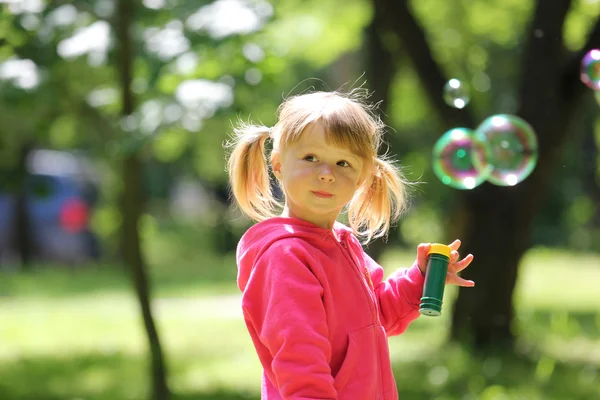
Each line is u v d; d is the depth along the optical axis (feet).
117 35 18.13
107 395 22.61
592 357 25.96
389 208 9.71
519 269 26.32
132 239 19.76
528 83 24.70
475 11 37.58
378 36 31.32
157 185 76.69
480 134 13.87
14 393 23.09
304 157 8.60
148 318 19.95
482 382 22.24
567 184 66.28
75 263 64.59
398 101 43.83
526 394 20.97
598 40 24.13
